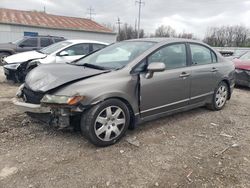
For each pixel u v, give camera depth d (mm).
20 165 3207
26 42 13016
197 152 3684
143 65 4102
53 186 2820
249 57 9398
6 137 3951
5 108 5293
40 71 4008
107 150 3654
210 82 5273
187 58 4832
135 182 2930
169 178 3023
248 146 3947
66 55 8320
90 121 3539
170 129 4508
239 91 8359
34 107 3592
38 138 3955
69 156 3453
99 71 3869
